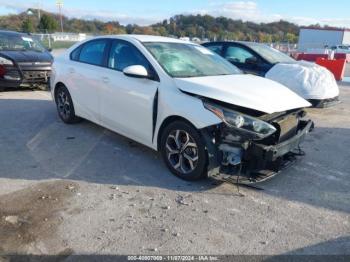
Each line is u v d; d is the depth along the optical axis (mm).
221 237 3012
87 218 3219
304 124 4387
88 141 5336
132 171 4285
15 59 8703
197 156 3840
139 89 4379
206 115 3631
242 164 3814
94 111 5336
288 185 4078
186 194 3748
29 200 3494
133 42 4734
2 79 8609
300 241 2998
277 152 3684
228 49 8625
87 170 4281
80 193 3688
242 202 3629
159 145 4363
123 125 4793
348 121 7312
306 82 7227
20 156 4668
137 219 3236
